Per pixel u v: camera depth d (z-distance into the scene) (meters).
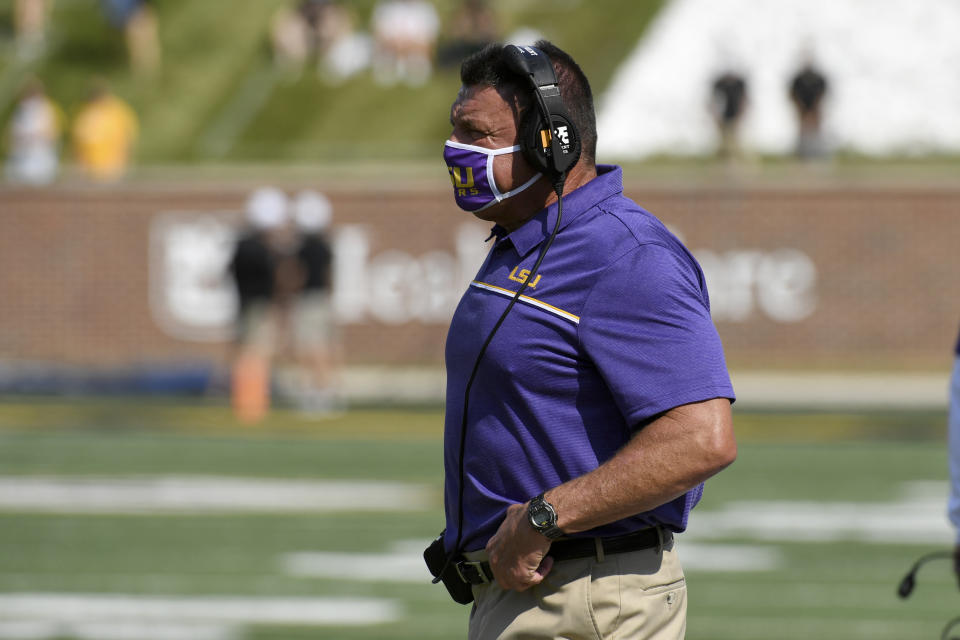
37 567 28.69
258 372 54.47
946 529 32.47
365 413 55.00
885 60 87.00
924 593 26.58
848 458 43.19
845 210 67.19
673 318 10.02
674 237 10.64
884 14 88.75
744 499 36.28
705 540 31.48
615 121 83.12
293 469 41.06
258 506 35.22
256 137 91.62
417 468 41.12
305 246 54.88
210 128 93.44
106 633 23.59
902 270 66.94
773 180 67.44
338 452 44.47
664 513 10.64
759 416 53.47
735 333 67.81
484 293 10.64
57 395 60.75
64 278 70.19
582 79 10.87
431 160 83.81
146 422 52.09
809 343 67.38
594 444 10.34
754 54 87.19
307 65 99.69
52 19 108.75
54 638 23.31
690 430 9.85
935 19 88.25
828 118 77.69
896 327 67.00
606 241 10.24
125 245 69.94
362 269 69.06
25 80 101.00
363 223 69.06
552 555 10.54
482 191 10.69
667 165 76.88
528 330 10.30
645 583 10.61
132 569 28.48
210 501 35.88
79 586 27.06
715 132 81.25
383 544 30.80
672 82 85.62
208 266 69.56
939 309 66.88
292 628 23.92
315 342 55.53
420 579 27.64
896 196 66.81
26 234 70.31
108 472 40.50
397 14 95.88
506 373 10.40
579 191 10.59
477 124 10.59
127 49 103.31
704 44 88.00
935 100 84.88
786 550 30.33
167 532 32.16
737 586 27.16
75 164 84.69
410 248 68.94
